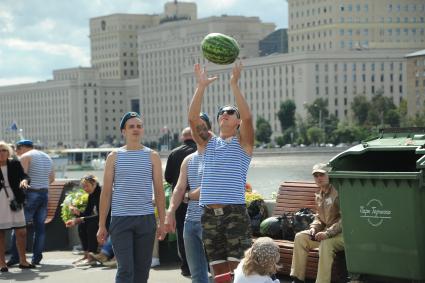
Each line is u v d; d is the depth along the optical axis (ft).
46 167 53.47
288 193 46.55
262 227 45.37
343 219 36.55
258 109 618.85
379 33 654.53
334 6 647.56
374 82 585.63
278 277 42.83
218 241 33.94
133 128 36.42
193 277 37.88
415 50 586.45
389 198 35.04
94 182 52.95
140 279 36.76
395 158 39.27
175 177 44.80
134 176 36.17
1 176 50.21
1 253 50.55
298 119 555.69
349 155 38.14
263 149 464.65
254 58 619.26
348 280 39.70
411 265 34.81
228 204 33.45
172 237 50.93
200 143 35.17
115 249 36.17
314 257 39.88
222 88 639.35
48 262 53.57
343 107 583.17
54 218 60.49
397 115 510.99
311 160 450.30
